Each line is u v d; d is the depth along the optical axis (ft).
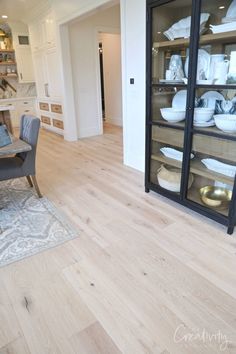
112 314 4.64
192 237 6.73
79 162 12.84
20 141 7.67
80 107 17.43
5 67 21.98
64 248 6.42
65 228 7.23
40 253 6.25
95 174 11.18
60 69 16.14
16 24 20.35
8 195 9.34
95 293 5.09
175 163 8.23
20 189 9.84
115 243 6.58
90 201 8.77
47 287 5.25
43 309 4.77
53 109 19.06
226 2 6.20
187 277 5.43
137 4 8.96
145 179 9.20
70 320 4.55
